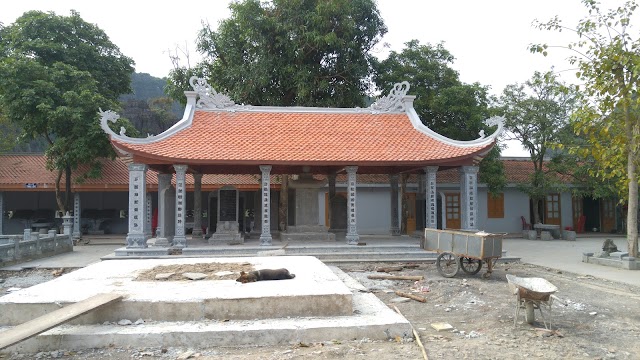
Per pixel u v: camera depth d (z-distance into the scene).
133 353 6.52
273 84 24.78
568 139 25.59
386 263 16.23
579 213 31.19
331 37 22.81
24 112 23.08
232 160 16.42
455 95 24.53
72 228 25.77
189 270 9.97
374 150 17.59
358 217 28.00
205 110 19.09
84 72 24.47
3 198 26.56
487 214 29.70
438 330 7.82
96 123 23.06
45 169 26.80
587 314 8.98
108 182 25.61
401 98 20.17
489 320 8.50
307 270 10.01
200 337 6.80
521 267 15.49
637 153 14.16
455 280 12.73
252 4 23.44
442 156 17.16
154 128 41.69
